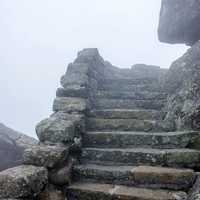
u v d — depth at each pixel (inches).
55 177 128.0
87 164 157.1
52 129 148.0
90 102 215.6
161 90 238.7
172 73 230.8
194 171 139.8
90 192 130.3
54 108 188.7
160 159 147.3
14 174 110.1
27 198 108.8
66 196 133.6
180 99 189.8
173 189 130.3
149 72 310.8
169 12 310.7
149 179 134.4
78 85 207.0
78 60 233.6
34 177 112.3
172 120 186.9
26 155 128.9
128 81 261.1
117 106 225.3
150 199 120.3
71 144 151.2
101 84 261.6
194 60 213.2
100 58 270.2
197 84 183.3
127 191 128.9
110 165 154.2
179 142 160.2
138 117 202.4
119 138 172.2
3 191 104.9
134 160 153.1
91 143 175.3
